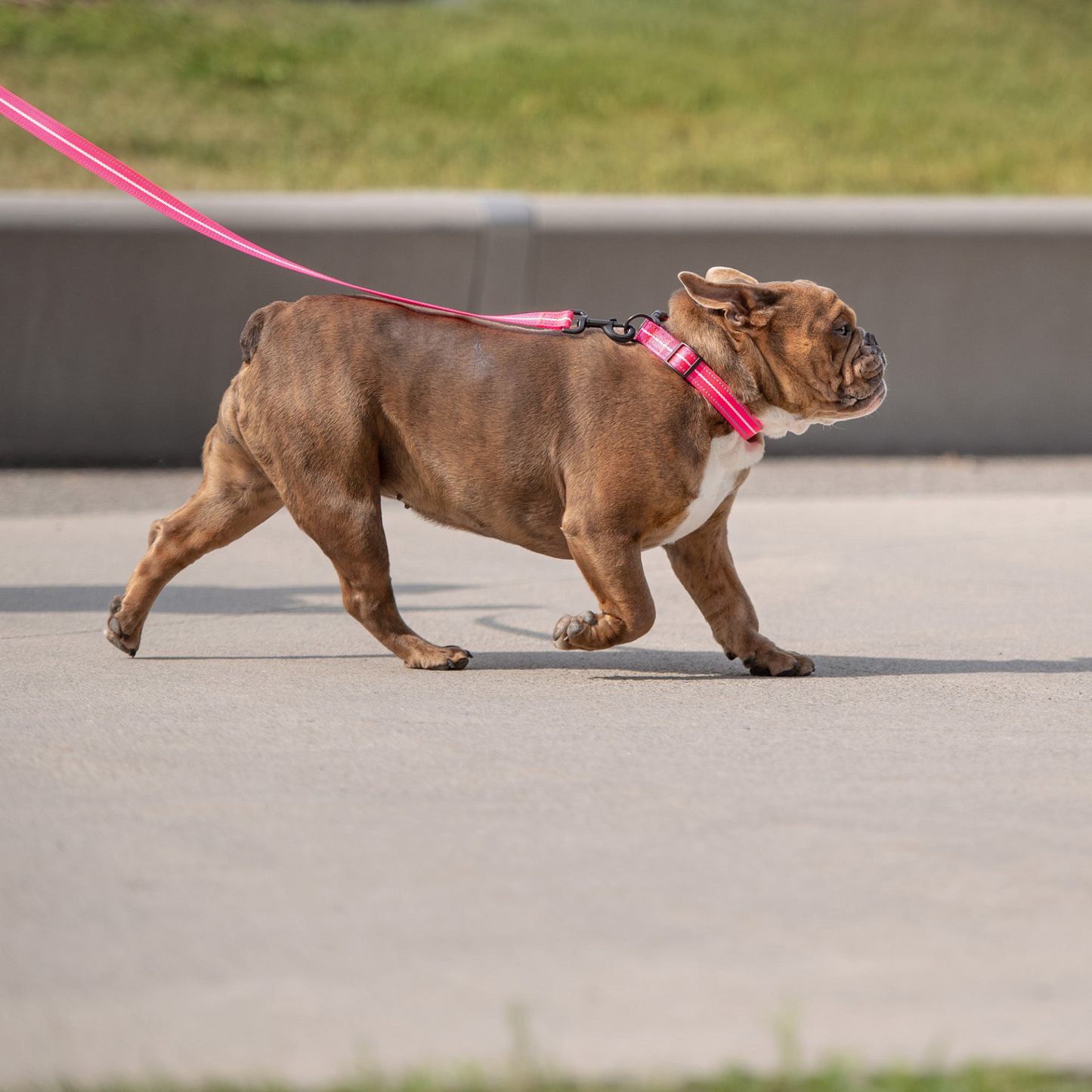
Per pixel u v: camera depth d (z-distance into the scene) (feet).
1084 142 94.73
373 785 23.08
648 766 24.26
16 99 32.83
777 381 29.86
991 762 24.67
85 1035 15.01
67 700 28.60
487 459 30.30
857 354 29.66
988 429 65.77
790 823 21.38
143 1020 15.33
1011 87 104.22
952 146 93.09
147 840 20.52
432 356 30.50
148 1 104.78
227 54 98.89
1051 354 65.62
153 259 59.52
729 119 95.40
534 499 30.60
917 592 40.22
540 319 31.14
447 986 16.11
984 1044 14.70
